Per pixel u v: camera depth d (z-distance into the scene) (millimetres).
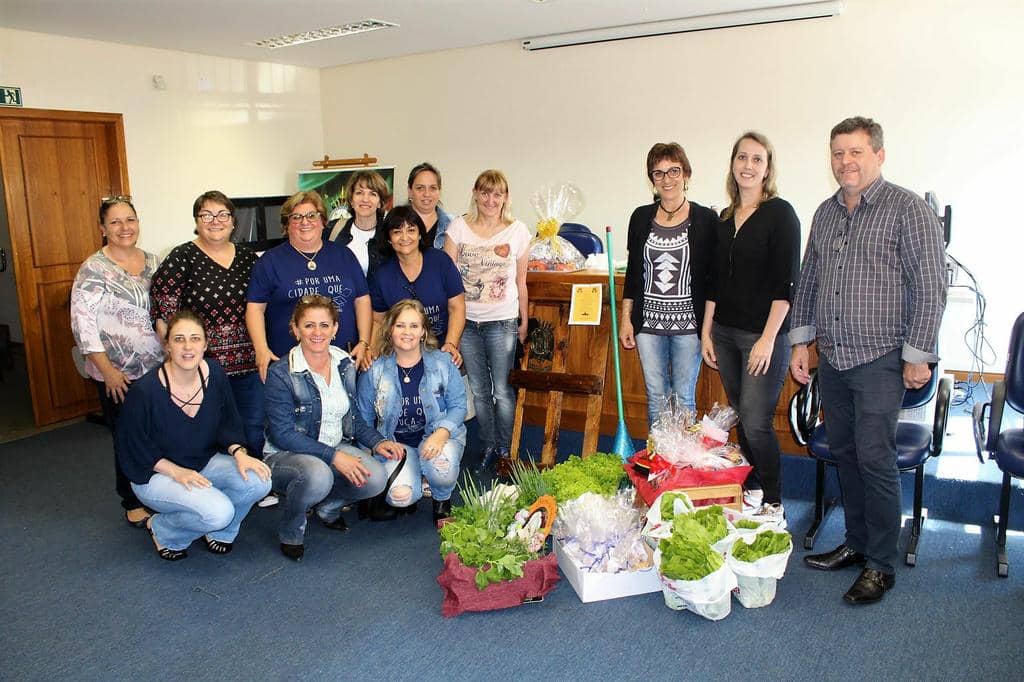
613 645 2398
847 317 2543
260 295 3236
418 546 3111
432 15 5438
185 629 2547
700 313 3139
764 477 3102
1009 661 2268
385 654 2383
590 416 3656
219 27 5445
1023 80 4844
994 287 5148
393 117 7477
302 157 7688
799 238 2861
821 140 5539
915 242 2393
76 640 2494
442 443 3178
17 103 5109
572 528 2740
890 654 2314
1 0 4324
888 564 2613
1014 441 2791
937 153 5176
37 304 5027
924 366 2410
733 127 5848
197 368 2910
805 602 2607
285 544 3016
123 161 5770
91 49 5586
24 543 3211
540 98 6652
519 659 2340
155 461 2871
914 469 3008
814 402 3088
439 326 3537
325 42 6367
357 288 3406
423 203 3699
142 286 3363
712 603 2455
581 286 3633
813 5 5297
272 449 3146
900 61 5180
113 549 3146
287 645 2443
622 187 6426
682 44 5922
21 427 4957
